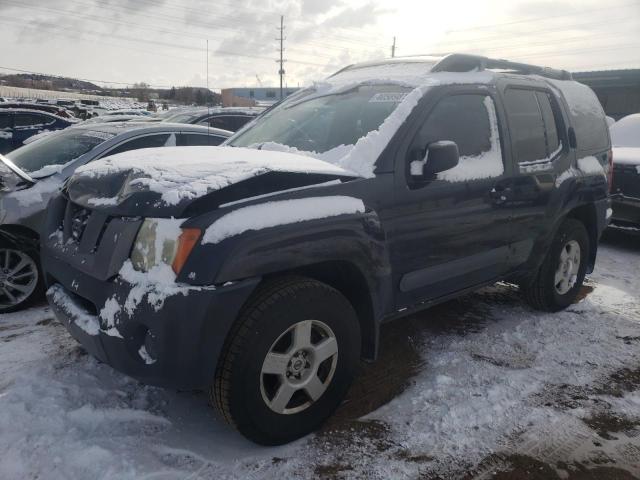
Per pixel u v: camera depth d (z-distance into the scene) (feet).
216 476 8.00
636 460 8.70
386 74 12.70
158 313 7.47
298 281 8.60
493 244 12.03
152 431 9.04
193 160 9.34
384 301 9.91
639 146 24.94
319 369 9.20
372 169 9.62
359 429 9.31
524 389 10.69
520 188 12.43
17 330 12.94
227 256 7.61
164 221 7.77
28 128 34.63
